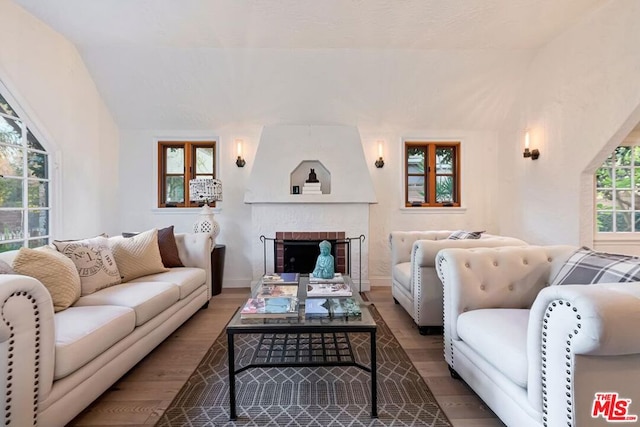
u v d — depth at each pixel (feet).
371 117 12.86
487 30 9.53
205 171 13.55
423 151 13.92
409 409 5.19
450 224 13.65
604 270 4.80
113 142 12.70
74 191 10.58
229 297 11.74
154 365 6.68
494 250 6.33
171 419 4.97
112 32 9.55
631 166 10.70
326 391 5.73
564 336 3.48
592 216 9.37
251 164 13.24
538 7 8.42
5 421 3.80
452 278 5.97
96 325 5.21
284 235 12.82
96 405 5.31
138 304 6.36
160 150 13.32
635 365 3.43
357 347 7.50
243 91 11.89
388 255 13.57
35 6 8.32
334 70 11.30
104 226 12.20
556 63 10.10
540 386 3.78
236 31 9.50
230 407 5.00
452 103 12.48
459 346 5.77
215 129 13.14
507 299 5.97
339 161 12.80
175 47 10.46
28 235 9.02
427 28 9.39
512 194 12.57
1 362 3.76
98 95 11.78
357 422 4.89
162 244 9.95
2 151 8.31
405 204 13.66
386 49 10.66
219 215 13.28
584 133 9.12
